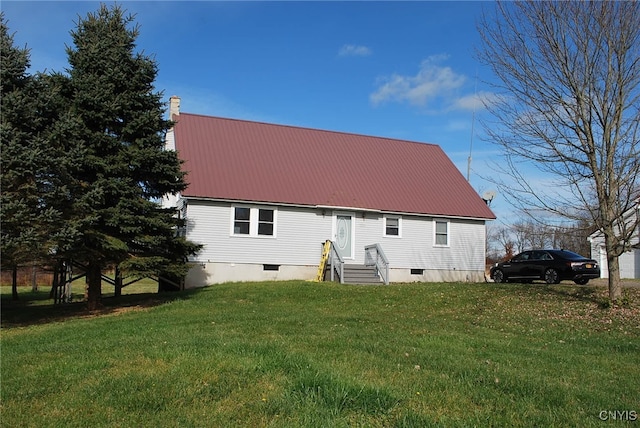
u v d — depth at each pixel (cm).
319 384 543
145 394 523
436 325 1094
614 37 1222
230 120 2583
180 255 1570
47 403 510
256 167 2302
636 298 1341
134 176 1445
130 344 792
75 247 1267
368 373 618
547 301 1395
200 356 675
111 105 1345
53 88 1283
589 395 561
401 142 2941
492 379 607
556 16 1261
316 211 2262
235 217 2122
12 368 650
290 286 1770
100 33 1416
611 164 1258
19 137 1117
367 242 2345
